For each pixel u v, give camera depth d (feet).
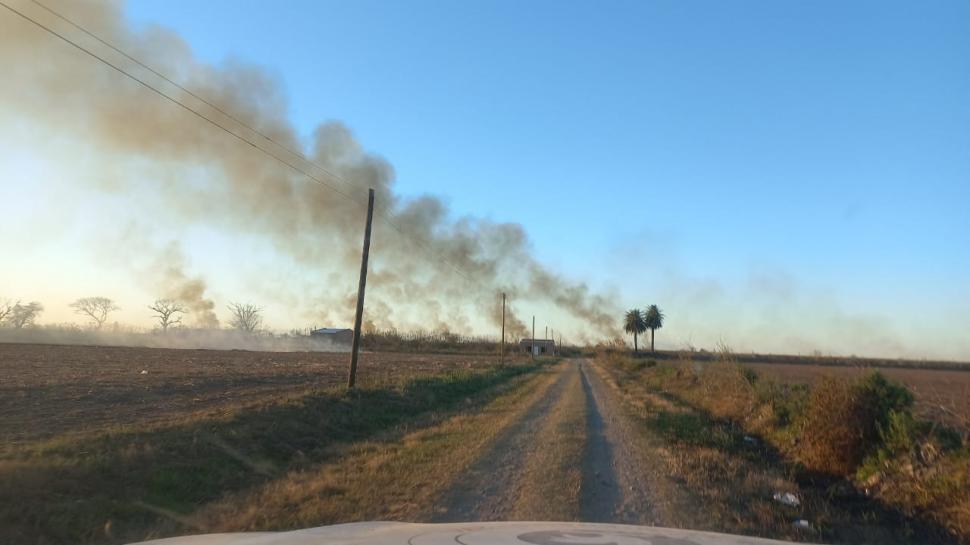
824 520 28.76
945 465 32.78
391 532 15.64
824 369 68.85
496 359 262.47
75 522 25.31
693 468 40.27
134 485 31.14
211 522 26.43
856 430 41.04
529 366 221.46
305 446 47.67
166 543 14.62
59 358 136.15
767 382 74.54
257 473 37.60
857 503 34.42
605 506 30.25
